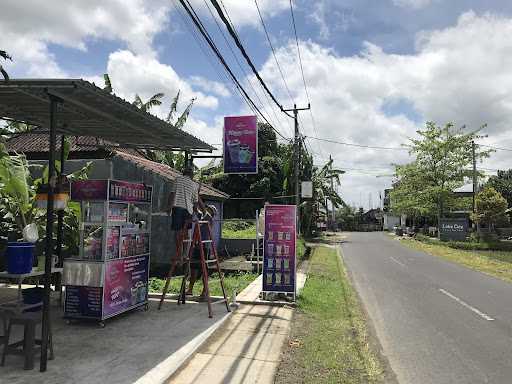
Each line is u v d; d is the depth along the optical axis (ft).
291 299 32.78
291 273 32.60
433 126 122.01
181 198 28.43
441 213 123.24
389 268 58.85
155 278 41.01
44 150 56.24
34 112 24.02
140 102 77.56
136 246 26.03
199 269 32.07
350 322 27.94
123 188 24.35
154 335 22.00
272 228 33.17
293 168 99.40
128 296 25.29
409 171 125.70
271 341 22.93
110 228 23.44
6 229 36.78
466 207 129.18
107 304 23.30
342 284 43.80
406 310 32.58
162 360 18.51
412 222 202.90
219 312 27.37
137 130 27.09
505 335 26.07
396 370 20.13
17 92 19.27
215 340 22.58
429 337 25.54
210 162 92.89
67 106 22.06
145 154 84.43
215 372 18.29
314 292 37.42
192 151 34.04
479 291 41.16
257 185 114.21
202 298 30.58
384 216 263.08
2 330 21.90
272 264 32.86
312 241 121.29
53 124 18.35
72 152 55.16
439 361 21.42
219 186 117.29
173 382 17.10
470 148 121.29
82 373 16.89
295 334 24.54
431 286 43.86
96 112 21.77
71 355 18.88
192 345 20.62
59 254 28.53
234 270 48.37
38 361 18.08
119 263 24.26
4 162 31.91
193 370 18.42
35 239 22.26
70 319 23.40
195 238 27.99
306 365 19.72
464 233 117.19
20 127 44.01
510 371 20.18
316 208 138.31
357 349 22.33
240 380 17.57
